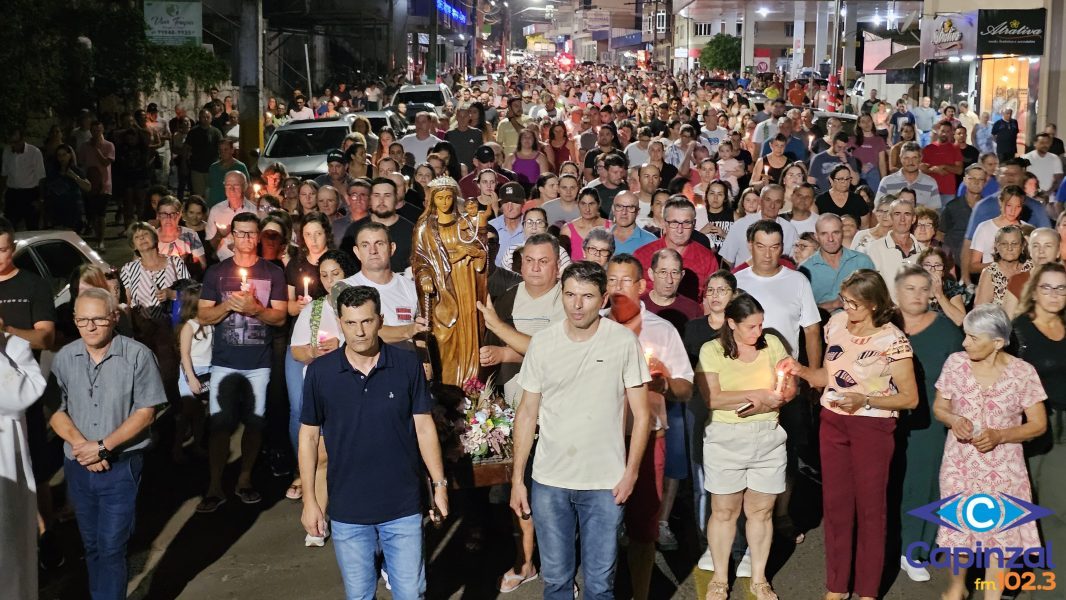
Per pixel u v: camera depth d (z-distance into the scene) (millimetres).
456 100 35750
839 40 40750
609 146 15523
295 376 7578
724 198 11461
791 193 11227
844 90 38000
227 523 7645
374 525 5305
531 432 5543
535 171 14789
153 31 22859
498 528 7461
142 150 19156
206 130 19625
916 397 6090
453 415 6457
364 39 50844
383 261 6816
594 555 5457
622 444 5453
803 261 9008
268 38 39438
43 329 7305
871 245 9461
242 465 8023
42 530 6941
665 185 14648
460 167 14562
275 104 30609
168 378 9055
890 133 25078
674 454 6980
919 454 6695
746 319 6156
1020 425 6059
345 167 12461
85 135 17672
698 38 92625
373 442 5230
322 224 8273
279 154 20359
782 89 49094
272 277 8023
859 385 6164
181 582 6719
